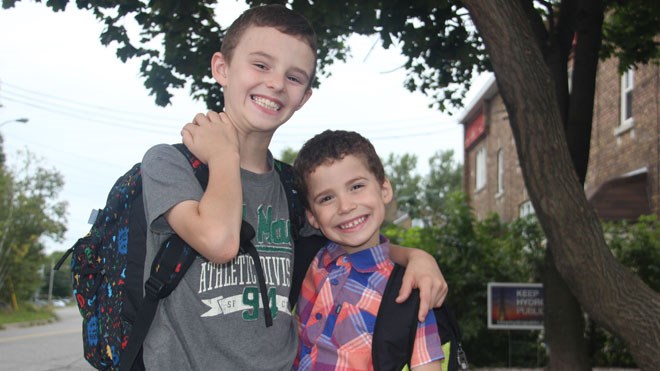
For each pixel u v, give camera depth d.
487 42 4.65
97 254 2.13
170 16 6.46
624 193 12.76
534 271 11.75
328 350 2.26
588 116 6.83
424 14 6.02
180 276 1.96
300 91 2.28
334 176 2.36
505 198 21.36
